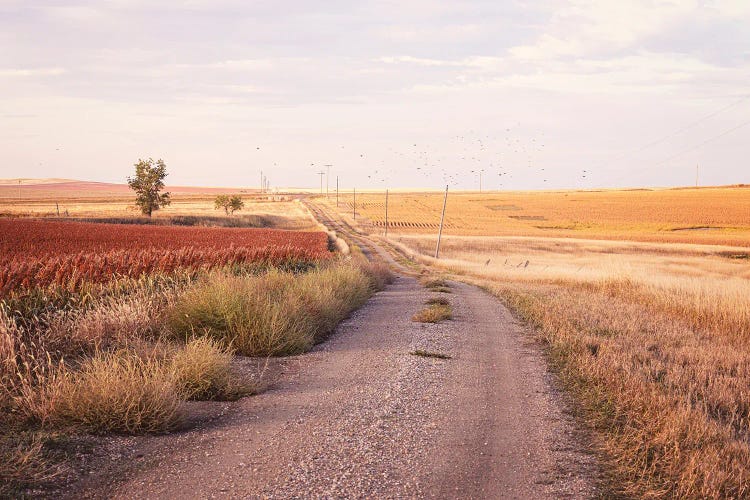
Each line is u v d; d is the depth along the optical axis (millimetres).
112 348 9047
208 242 43062
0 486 4621
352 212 140125
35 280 13336
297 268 28562
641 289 23469
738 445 6594
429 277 30922
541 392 8852
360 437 6461
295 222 115625
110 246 35188
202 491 4910
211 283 13531
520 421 7383
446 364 10547
